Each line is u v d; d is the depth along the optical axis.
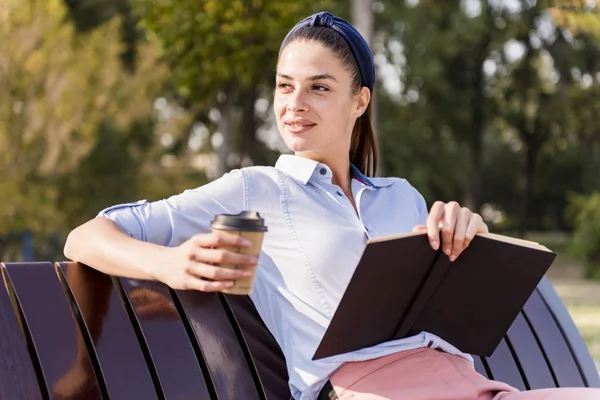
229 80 10.00
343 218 2.55
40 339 2.13
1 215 13.91
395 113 26.50
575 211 22.75
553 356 3.10
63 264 2.27
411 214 2.74
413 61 24.86
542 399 2.33
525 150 33.16
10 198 13.80
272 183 2.53
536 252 2.29
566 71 28.58
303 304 2.45
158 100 20.73
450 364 2.42
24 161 13.99
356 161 2.84
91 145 14.61
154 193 17.52
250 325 2.52
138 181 17.42
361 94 2.66
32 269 2.21
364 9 10.10
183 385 2.30
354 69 2.60
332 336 2.19
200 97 9.81
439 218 2.21
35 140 13.95
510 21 26.66
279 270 2.49
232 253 2.03
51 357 2.12
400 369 2.37
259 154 26.88
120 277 2.35
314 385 2.41
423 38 24.69
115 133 17.19
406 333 2.40
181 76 9.42
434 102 27.27
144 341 2.30
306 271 2.46
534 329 3.12
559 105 28.69
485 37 26.67
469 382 2.38
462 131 28.34
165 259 2.11
